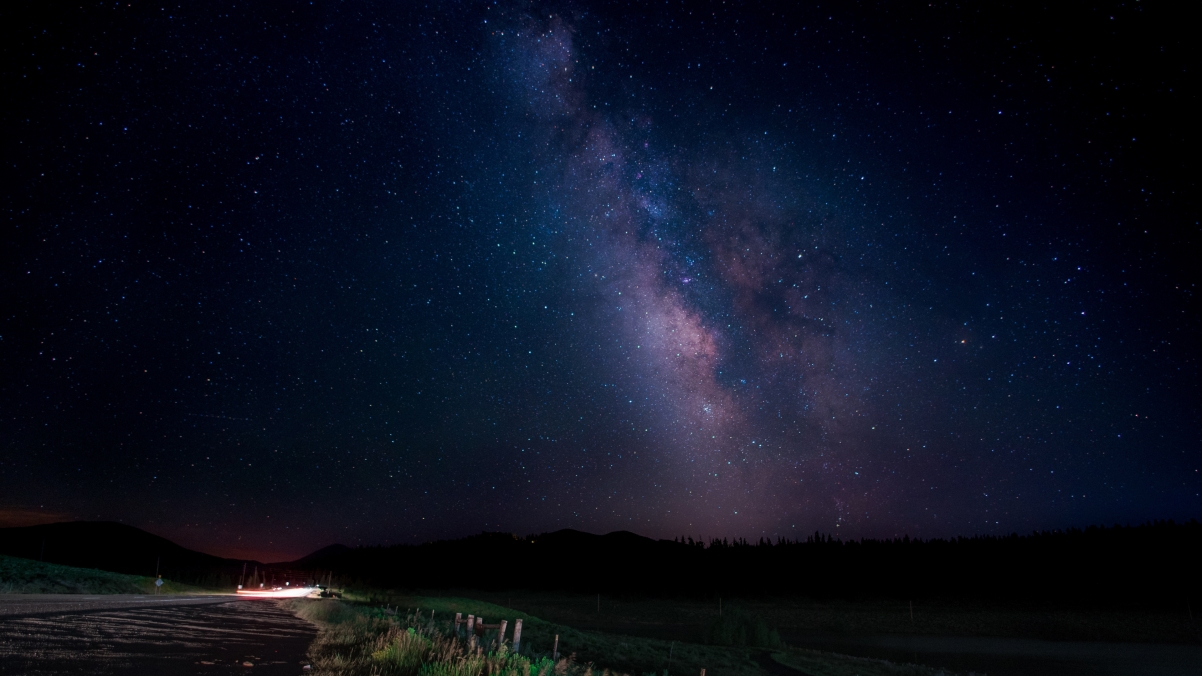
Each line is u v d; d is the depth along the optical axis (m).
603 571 141.62
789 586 118.19
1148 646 62.94
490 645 15.01
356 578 128.00
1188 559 106.44
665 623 77.06
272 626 22.03
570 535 183.38
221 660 11.90
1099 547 120.38
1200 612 82.31
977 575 113.94
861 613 93.25
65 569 44.41
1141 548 115.75
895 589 110.56
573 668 17.83
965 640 67.50
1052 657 52.41
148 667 10.19
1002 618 85.44
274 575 125.38
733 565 138.25
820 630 80.31
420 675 10.77
